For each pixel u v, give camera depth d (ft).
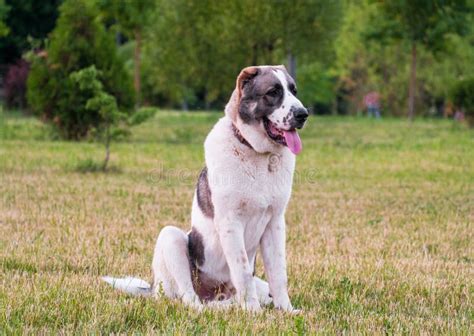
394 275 29.45
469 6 133.90
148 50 152.35
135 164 70.49
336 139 106.11
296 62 147.74
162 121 143.13
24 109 158.92
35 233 36.52
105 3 132.16
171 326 20.57
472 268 31.45
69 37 93.86
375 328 21.53
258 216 23.36
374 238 37.73
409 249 35.22
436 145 95.14
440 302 25.82
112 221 40.52
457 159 79.92
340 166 73.10
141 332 20.35
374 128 132.05
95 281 26.25
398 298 26.14
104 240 35.22
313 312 23.16
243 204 23.00
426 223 42.55
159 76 141.28
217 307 23.00
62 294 23.73
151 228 38.78
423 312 24.25
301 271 29.68
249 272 23.24
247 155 22.93
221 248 23.91
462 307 24.98
